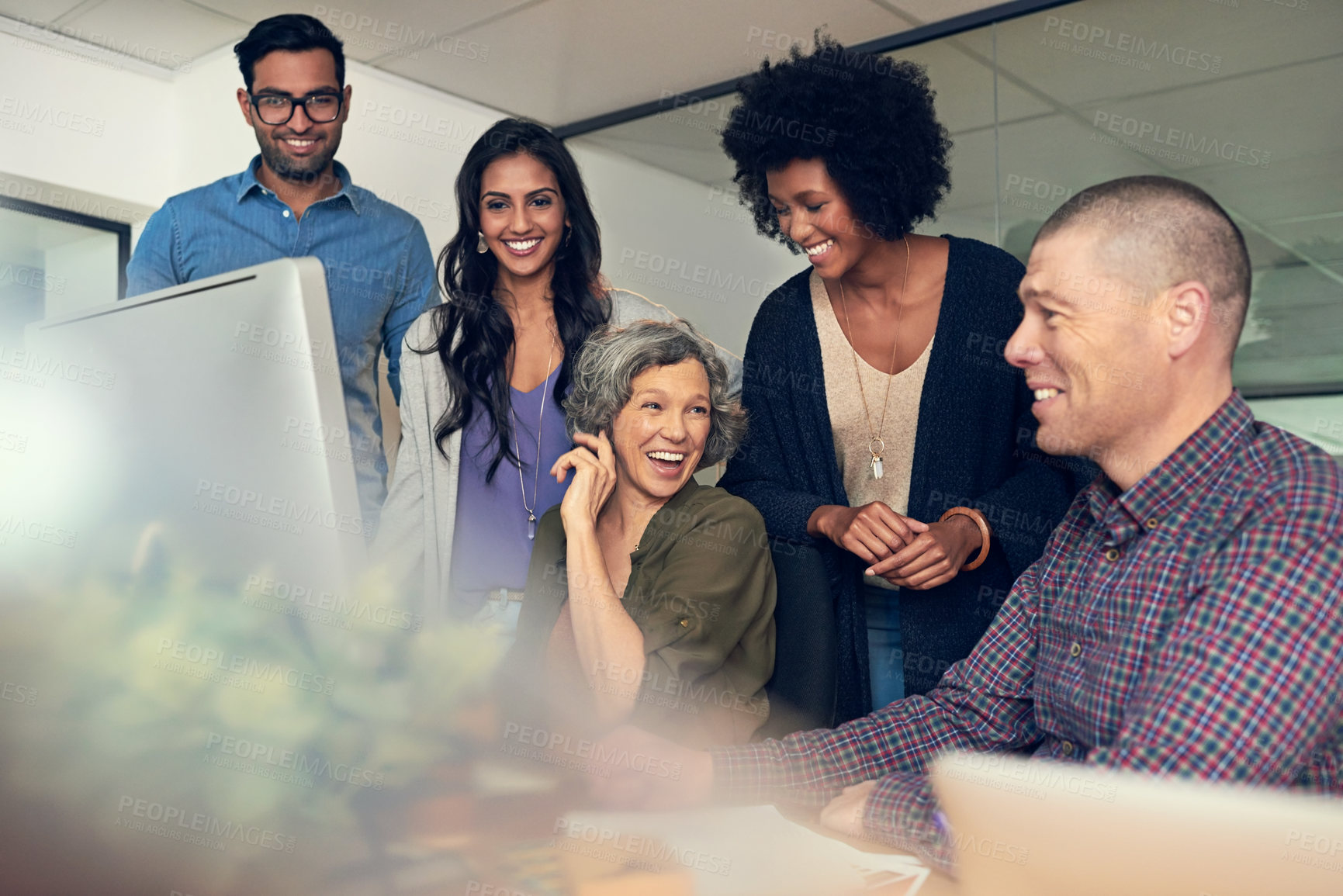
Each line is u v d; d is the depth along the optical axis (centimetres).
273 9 335
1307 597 77
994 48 330
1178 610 85
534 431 174
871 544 146
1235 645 78
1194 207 83
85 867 46
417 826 46
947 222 341
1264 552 79
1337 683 77
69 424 73
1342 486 80
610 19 339
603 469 138
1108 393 86
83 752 46
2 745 46
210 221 253
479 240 180
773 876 61
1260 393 286
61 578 57
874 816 85
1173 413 87
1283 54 283
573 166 180
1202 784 60
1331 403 275
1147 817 58
